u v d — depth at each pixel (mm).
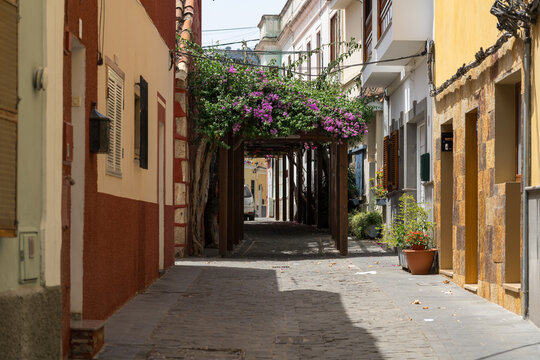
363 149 25062
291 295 11375
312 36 31156
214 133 17578
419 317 9242
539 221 8195
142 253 11094
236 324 8984
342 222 18812
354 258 17688
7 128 4965
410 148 17328
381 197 21422
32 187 5551
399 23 14641
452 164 13523
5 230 4918
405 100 17469
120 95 9242
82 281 7453
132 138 10102
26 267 5398
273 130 18078
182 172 18047
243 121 18016
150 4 11766
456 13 12289
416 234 13891
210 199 21719
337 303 10586
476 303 10195
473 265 11758
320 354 7465
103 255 8320
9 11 4992
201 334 8305
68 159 6539
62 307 6559
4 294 4957
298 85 18797
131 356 7090
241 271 14508
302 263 16547
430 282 12578
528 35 8594
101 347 7309
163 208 13633
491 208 10172
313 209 31703
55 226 5980
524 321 8664
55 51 6004
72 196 7438
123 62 9445
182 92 17703
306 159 34219
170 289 11547
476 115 11703
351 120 18516
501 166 9992
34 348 5391
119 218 9227
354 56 24656
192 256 18625
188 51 18031
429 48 14164
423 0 14602
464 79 11719
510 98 9984
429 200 15031
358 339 8133
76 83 7438
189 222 18953
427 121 15000
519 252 9617
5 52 4934
